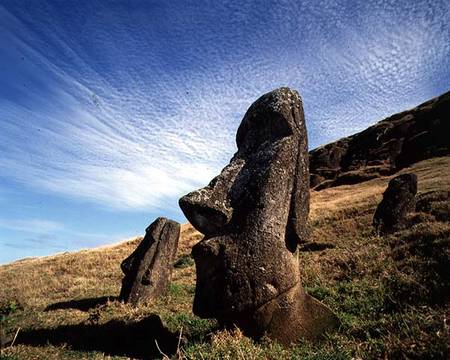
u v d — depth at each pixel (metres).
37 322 10.42
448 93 70.25
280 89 8.05
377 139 70.00
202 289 7.08
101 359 7.12
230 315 6.91
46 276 22.20
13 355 7.41
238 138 8.42
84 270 23.05
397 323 6.21
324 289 9.24
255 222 7.10
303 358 5.51
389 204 18.52
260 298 6.81
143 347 7.89
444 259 8.85
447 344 4.86
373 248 12.67
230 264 6.89
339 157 74.31
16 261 38.59
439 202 19.86
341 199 39.97
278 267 6.97
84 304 13.07
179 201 7.40
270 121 7.82
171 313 10.30
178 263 21.69
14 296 14.63
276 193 7.29
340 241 17.66
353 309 7.64
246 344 6.19
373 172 58.19
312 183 67.25
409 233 13.36
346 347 5.88
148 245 13.68
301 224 7.43
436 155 54.00
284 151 7.49
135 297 12.75
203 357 5.63
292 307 6.98
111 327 8.96
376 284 8.65
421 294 7.23
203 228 7.43
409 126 67.81
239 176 7.64
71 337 8.70
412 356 5.03
